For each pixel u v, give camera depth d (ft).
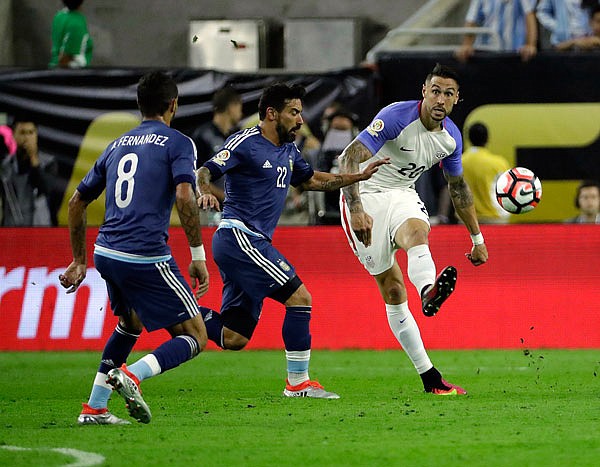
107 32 211.00
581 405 86.48
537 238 143.54
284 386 105.50
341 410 84.28
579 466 60.39
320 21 205.05
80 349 144.25
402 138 94.68
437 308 85.92
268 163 91.09
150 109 74.95
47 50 210.18
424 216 95.50
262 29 205.26
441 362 127.34
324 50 204.95
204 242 143.95
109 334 144.66
